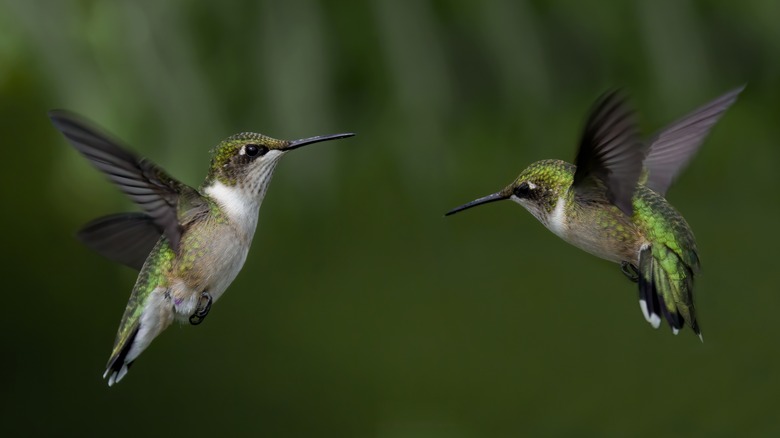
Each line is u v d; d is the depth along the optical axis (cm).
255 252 1246
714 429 1193
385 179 1120
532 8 936
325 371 1350
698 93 941
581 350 1300
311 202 909
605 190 615
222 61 875
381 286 1328
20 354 1322
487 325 1330
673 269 616
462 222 1295
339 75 904
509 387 1299
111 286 1325
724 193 1176
